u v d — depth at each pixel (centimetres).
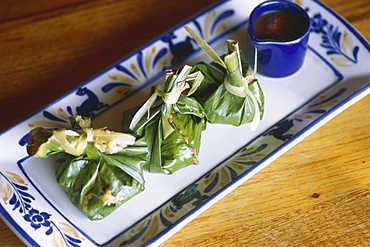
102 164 58
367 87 63
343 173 62
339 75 68
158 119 61
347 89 66
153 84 68
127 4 75
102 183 58
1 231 59
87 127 59
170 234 55
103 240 58
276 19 67
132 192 58
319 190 61
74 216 59
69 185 58
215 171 62
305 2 71
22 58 71
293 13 67
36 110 64
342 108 62
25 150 62
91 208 57
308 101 66
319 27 70
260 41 63
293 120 64
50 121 63
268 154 60
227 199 60
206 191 59
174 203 59
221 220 59
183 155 60
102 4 75
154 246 55
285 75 68
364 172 62
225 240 59
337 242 58
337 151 63
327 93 67
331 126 65
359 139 64
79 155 57
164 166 60
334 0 74
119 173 58
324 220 59
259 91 64
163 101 60
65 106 64
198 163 61
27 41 72
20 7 75
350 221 59
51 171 61
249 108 63
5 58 71
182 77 59
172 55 69
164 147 60
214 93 62
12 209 56
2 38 73
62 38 73
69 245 56
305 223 59
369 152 63
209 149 63
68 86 69
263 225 59
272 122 65
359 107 66
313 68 69
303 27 66
